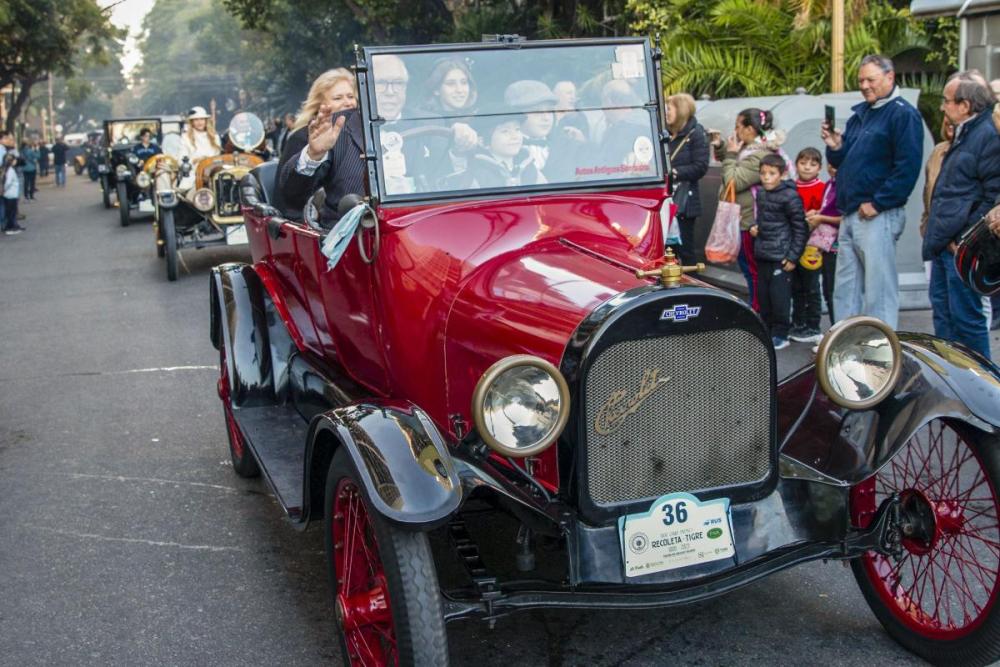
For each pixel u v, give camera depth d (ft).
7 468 17.72
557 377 8.65
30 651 11.44
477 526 13.71
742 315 9.21
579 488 9.01
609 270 10.27
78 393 22.68
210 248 47.70
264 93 163.43
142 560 13.82
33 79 143.95
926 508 10.43
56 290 37.55
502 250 11.09
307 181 14.10
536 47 11.94
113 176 72.59
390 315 11.44
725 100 33.06
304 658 11.17
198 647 11.46
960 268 16.14
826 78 36.86
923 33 37.99
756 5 36.83
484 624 11.66
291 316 15.46
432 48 11.60
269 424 14.71
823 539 9.93
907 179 19.06
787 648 10.90
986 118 17.21
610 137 12.25
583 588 9.30
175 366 24.85
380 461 8.99
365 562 9.93
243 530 14.75
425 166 11.60
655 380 9.08
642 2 43.39
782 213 22.29
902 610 10.75
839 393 9.62
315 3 85.40
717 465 9.45
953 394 9.91
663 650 10.98
